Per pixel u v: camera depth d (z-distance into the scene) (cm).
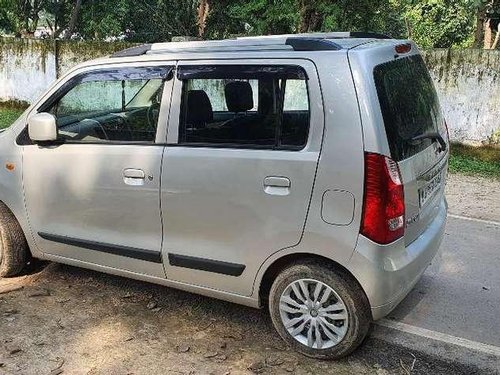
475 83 873
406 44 381
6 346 365
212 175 353
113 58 399
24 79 1267
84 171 398
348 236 322
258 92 341
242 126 348
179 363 350
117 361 351
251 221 346
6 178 435
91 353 360
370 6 1095
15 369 341
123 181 384
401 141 328
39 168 418
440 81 901
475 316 410
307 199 328
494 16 1021
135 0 1384
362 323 338
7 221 442
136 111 385
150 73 379
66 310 412
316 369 346
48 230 428
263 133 342
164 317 405
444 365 354
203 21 1295
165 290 443
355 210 318
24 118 432
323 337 351
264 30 1131
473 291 449
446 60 889
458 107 895
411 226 344
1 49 1277
